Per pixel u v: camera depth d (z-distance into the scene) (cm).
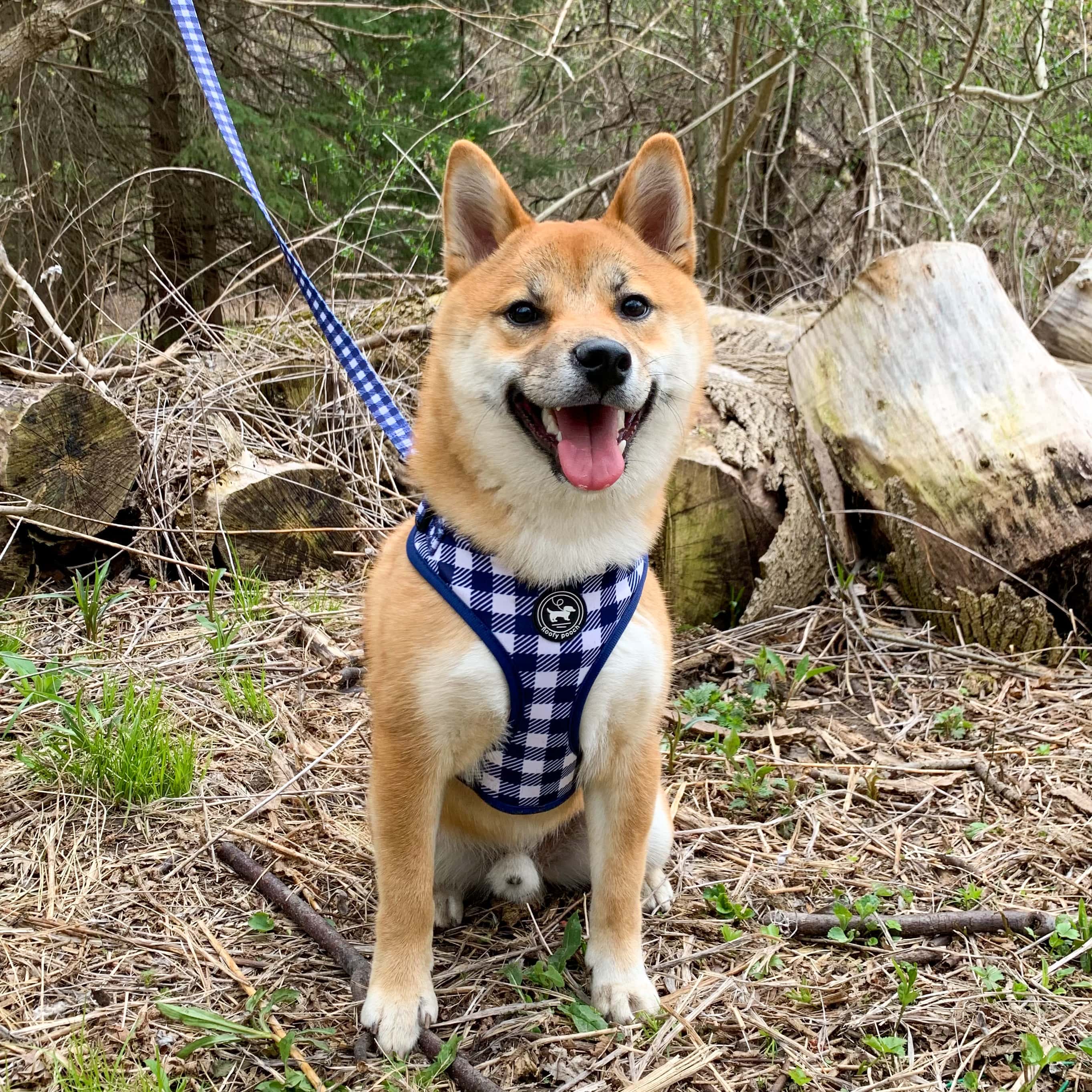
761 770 107
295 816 101
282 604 141
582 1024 78
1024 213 263
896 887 94
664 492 90
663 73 311
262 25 330
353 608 142
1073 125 239
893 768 112
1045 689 127
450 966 85
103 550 151
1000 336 141
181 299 204
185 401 164
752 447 145
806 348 157
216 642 126
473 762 81
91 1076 69
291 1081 71
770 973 83
